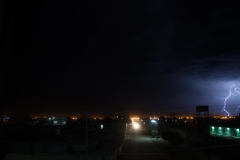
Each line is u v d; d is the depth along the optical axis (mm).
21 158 26234
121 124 71000
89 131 58750
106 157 24578
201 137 43312
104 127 70500
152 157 31562
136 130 81000
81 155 24844
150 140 51219
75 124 73500
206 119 58312
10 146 33156
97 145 34562
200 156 31438
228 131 45594
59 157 25109
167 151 35906
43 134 49406
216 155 30969
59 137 44969
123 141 47188
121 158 30406
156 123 79625
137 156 32219
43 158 25281
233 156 29609
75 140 36625
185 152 34562
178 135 41750
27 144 33281
